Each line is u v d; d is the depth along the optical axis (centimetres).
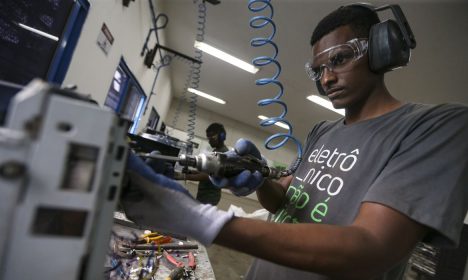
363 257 33
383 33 56
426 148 43
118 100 250
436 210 38
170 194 32
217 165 54
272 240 33
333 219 53
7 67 97
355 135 62
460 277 190
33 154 20
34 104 20
